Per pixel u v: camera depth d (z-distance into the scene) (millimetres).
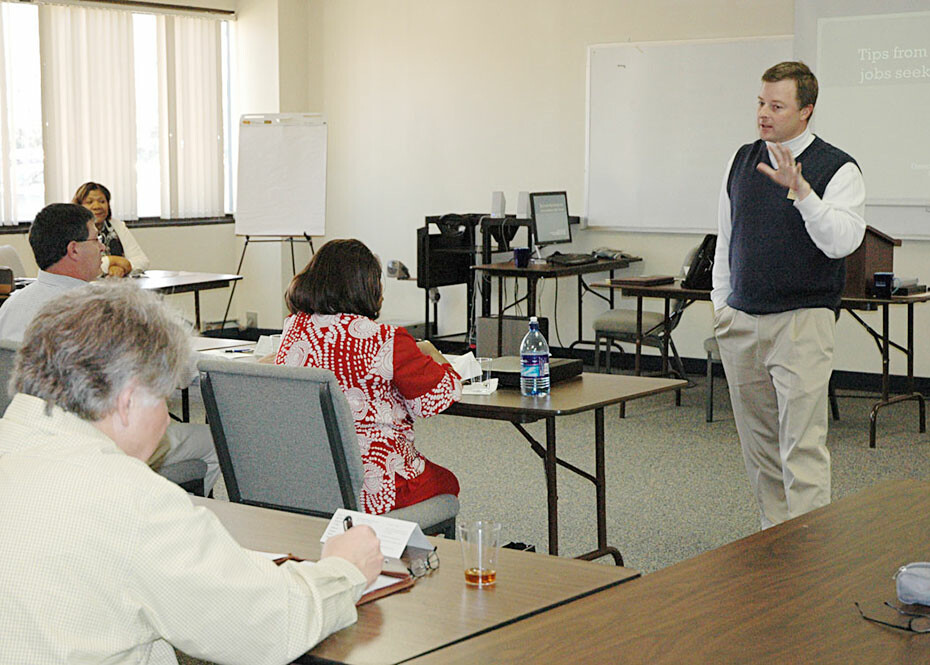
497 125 8219
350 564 1570
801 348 3338
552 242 7504
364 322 2822
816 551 1864
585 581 1724
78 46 7703
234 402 2768
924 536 1946
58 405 1338
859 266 5730
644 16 7551
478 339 4203
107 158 7945
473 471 5219
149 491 1317
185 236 8562
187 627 1321
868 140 6770
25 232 7469
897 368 6941
